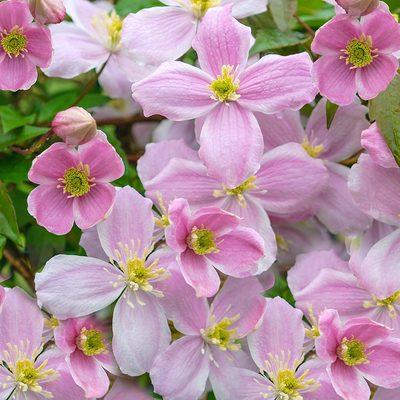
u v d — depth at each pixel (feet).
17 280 1.61
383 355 1.54
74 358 1.50
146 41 1.57
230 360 1.55
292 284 1.58
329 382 1.53
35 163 1.48
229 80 1.53
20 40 1.52
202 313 1.54
